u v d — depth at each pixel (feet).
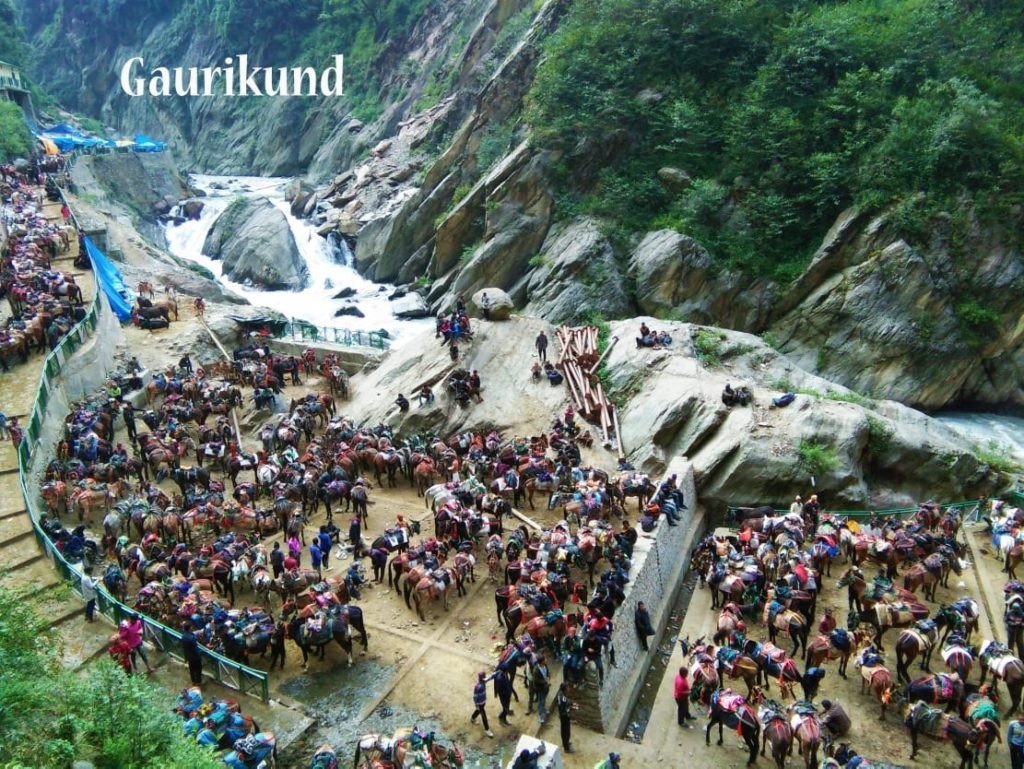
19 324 130.00
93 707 49.11
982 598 84.74
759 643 73.61
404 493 111.45
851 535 89.92
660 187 192.44
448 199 231.50
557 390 123.34
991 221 159.84
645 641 79.92
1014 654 72.02
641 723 73.10
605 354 128.06
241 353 153.48
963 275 159.74
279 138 393.70
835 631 72.33
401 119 330.13
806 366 166.40
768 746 67.92
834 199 172.24
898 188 165.37
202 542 97.50
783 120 180.14
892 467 109.19
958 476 109.19
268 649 80.12
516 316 140.15
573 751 66.54
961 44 180.65
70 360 128.67
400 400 121.08
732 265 178.50
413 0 372.17
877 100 173.68
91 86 502.38
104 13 500.33
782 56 185.47
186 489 105.91
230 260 241.35
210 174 416.67
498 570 92.73
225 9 436.76
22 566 85.66
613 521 98.78
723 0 197.57
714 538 92.63
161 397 134.51
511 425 118.42
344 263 250.37
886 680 67.82
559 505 102.32
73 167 255.29
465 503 98.07
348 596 82.69
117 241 216.33
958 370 159.12
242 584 89.76
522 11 275.18
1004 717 68.74
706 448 107.65
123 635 71.20
